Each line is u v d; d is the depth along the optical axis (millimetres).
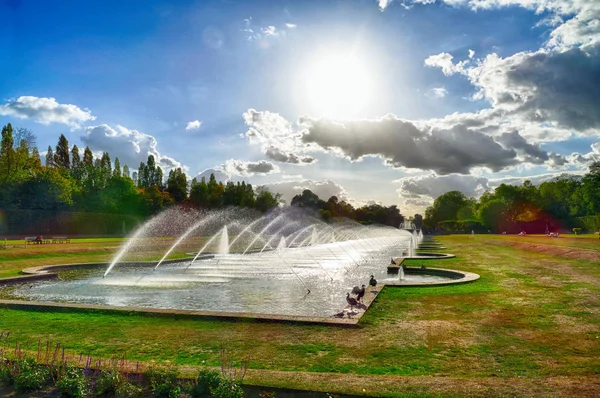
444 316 10438
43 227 59594
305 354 7457
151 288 16859
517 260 26094
